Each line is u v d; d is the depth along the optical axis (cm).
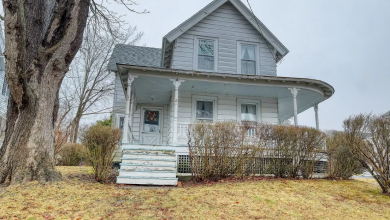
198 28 1191
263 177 760
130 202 466
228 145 720
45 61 589
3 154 550
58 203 441
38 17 602
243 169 729
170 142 1060
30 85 564
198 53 1173
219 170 718
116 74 1612
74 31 609
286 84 1016
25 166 545
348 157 751
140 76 923
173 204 461
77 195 490
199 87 1054
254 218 399
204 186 636
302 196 541
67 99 2516
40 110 577
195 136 723
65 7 614
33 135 563
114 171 810
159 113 1305
